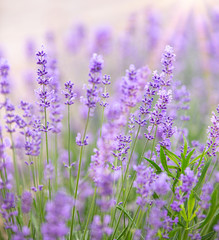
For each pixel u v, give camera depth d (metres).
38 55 0.58
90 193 0.65
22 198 0.57
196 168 0.58
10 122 0.59
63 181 0.72
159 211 0.55
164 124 0.59
